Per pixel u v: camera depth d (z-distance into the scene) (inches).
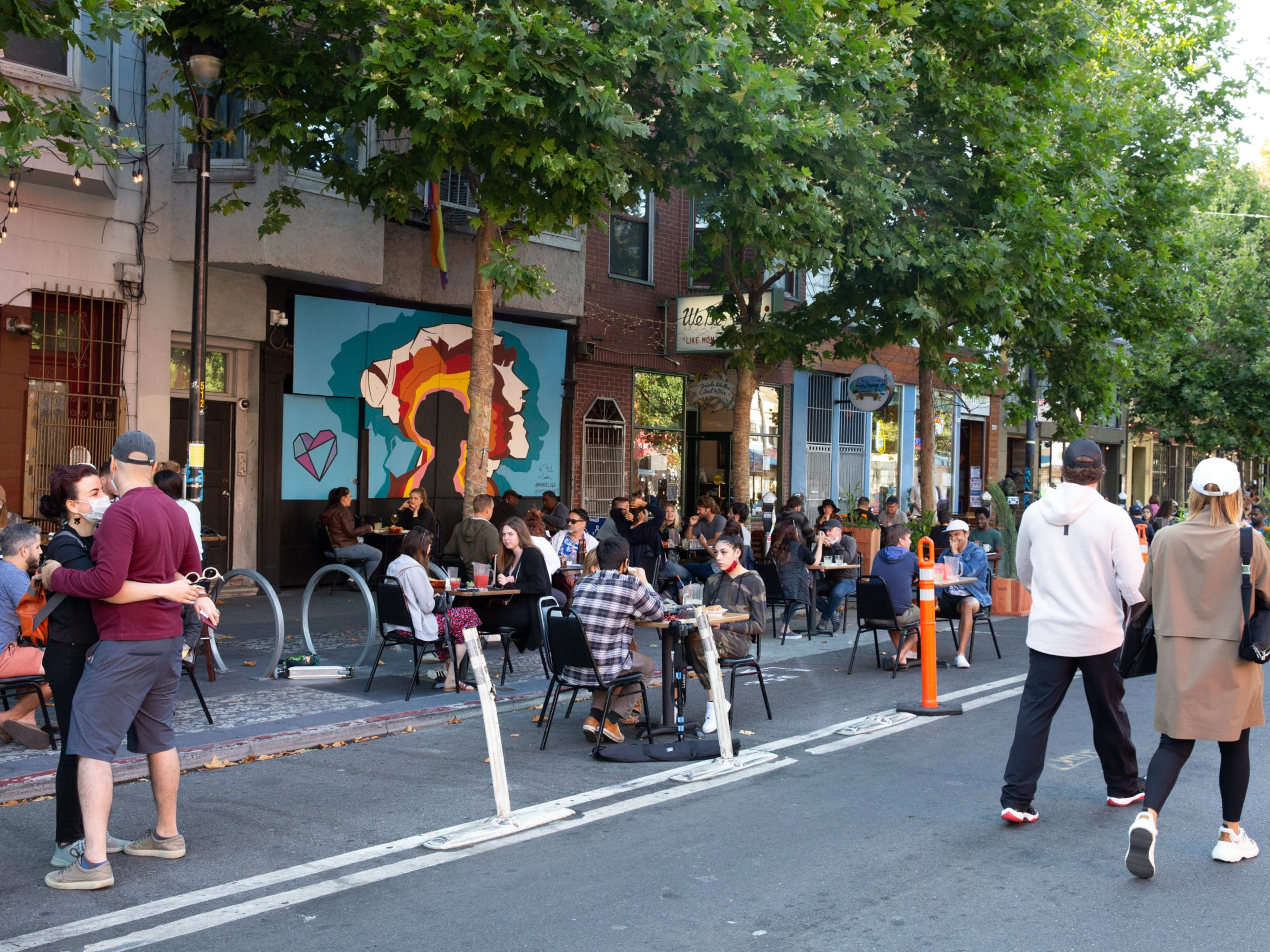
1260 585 214.2
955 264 564.7
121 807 260.8
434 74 394.0
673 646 342.3
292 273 594.9
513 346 724.0
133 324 555.8
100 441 544.4
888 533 464.4
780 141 482.6
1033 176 601.0
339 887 208.2
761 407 910.4
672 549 690.2
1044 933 186.1
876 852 228.5
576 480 768.3
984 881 211.3
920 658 498.0
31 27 326.3
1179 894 204.4
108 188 529.7
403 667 433.4
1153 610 226.5
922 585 380.5
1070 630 244.1
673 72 444.8
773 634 574.9
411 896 203.2
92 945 180.5
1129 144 721.6
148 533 210.2
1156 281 767.7
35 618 213.5
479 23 404.5
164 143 565.6
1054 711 247.6
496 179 455.2
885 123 561.3
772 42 505.7
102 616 209.8
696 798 270.4
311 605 592.4
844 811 258.2
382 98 432.5
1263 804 265.3
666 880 211.9
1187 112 815.7
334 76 479.8
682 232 831.7
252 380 617.0
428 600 374.9
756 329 642.8
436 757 313.1
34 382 521.7
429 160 469.1
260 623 531.5
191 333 430.0
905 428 1071.0
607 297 781.9
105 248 544.7
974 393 762.2
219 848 231.3
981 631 609.0
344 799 268.8
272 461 619.8
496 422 717.9
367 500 658.2
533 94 422.9
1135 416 1234.0
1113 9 758.5
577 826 247.1
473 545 478.9
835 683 439.8
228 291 591.5
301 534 634.2
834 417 984.3
